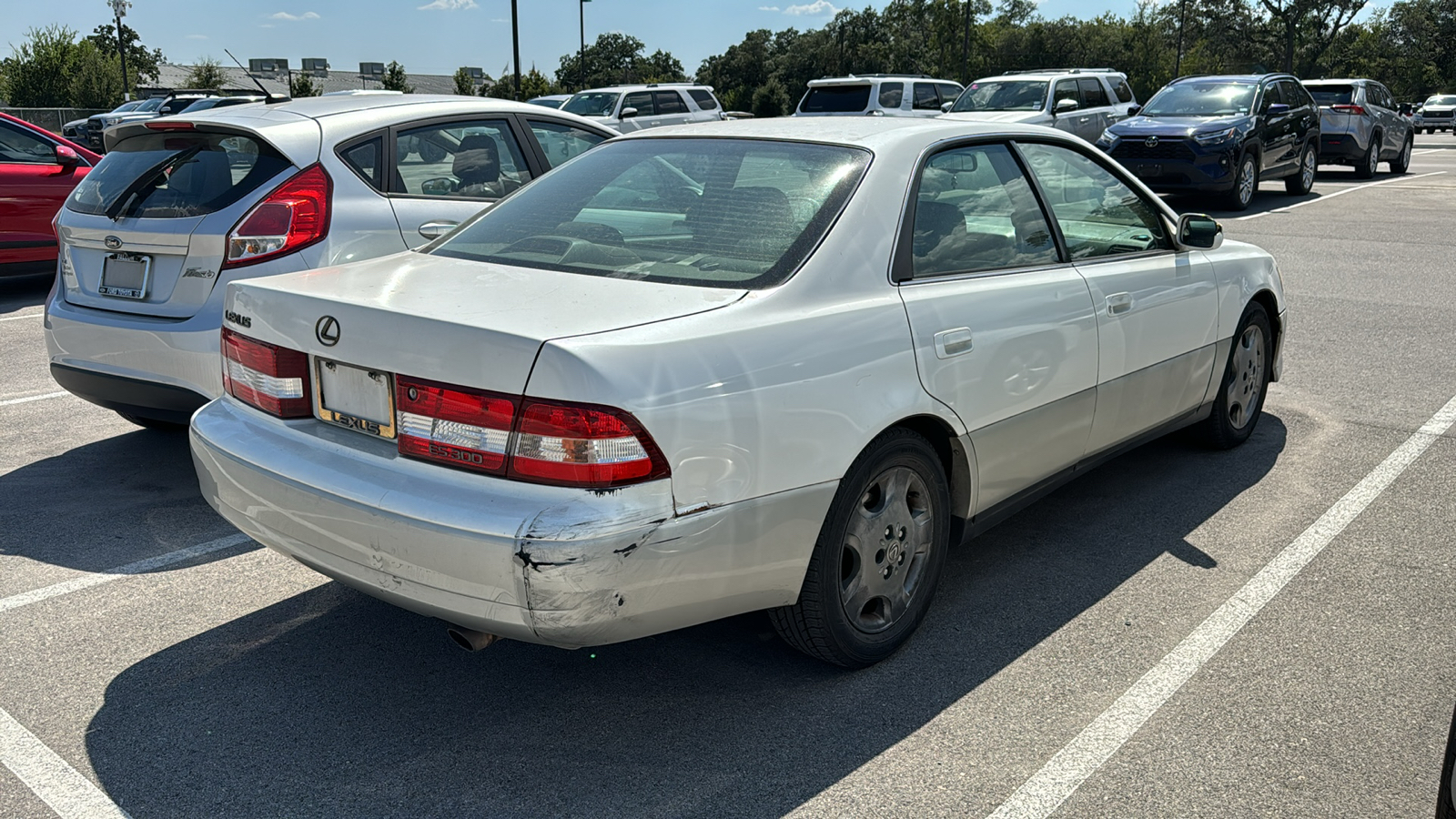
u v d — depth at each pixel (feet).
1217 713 9.42
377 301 8.89
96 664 10.43
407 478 8.34
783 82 378.12
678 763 8.81
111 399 15.47
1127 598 11.69
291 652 10.68
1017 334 10.96
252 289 9.81
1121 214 13.50
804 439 8.84
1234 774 8.58
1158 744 8.98
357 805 8.31
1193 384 14.66
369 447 8.83
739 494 8.43
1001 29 359.25
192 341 14.19
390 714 9.57
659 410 7.93
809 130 11.30
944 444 10.68
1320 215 47.29
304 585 12.21
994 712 9.51
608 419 7.73
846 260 9.64
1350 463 15.85
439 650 10.75
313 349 9.15
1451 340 23.50
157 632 11.09
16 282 33.60
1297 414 18.34
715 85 431.43
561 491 7.81
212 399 14.30
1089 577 12.23
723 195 10.43
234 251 14.38
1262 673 10.08
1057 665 10.30
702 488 8.19
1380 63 304.71
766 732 9.24
